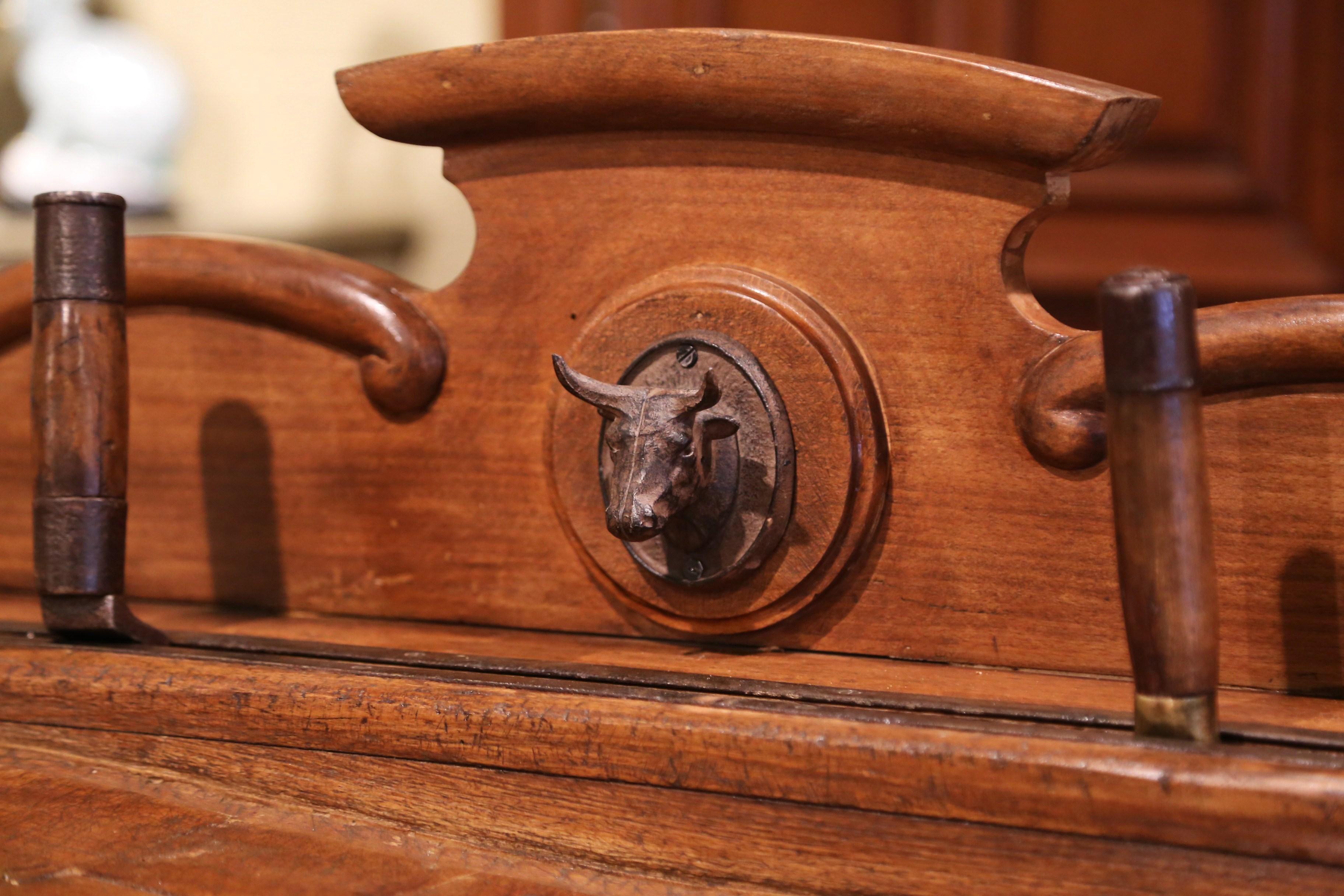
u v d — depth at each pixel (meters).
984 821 0.45
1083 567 0.54
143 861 0.49
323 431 0.69
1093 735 0.45
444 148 0.64
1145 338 0.43
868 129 0.55
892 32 1.26
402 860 0.50
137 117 1.35
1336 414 0.51
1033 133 0.52
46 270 0.60
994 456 0.56
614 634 0.63
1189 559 0.43
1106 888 0.43
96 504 0.61
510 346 0.64
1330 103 1.20
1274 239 1.23
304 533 0.70
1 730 0.60
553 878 0.50
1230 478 0.53
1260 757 0.42
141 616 0.69
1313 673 0.52
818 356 0.56
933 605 0.57
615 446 0.53
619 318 0.60
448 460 0.66
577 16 1.28
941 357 0.56
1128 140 0.53
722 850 0.49
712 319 0.58
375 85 0.62
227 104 1.39
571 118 0.60
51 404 0.60
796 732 0.47
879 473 0.57
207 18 1.39
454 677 0.55
